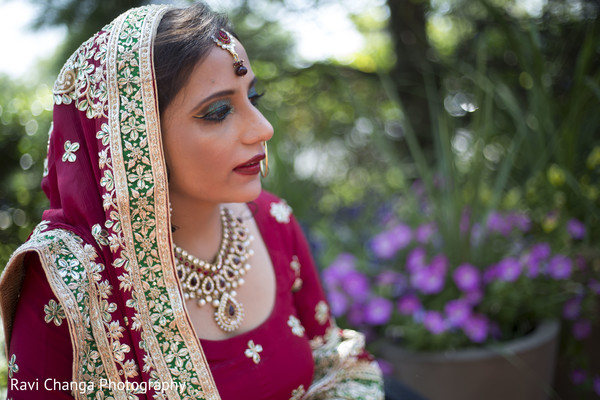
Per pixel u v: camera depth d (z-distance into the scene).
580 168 2.05
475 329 1.53
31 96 2.33
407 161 2.59
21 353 0.80
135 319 0.81
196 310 0.88
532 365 1.55
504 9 2.34
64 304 0.76
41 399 0.79
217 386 0.85
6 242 2.15
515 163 2.11
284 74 2.65
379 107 2.74
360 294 1.65
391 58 2.73
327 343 1.11
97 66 0.79
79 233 0.82
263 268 0.99
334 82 2.75
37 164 2.15
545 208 1.92
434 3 2.52
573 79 2.05
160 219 0.79
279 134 2.26
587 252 1.75
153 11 0.81
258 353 0.90
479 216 1.78
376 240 1.77
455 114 2.43
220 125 0.80
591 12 2.17
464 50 2.49
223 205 0.99
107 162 0.79
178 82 0.78
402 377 1.56
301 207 2.16
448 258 1.68
